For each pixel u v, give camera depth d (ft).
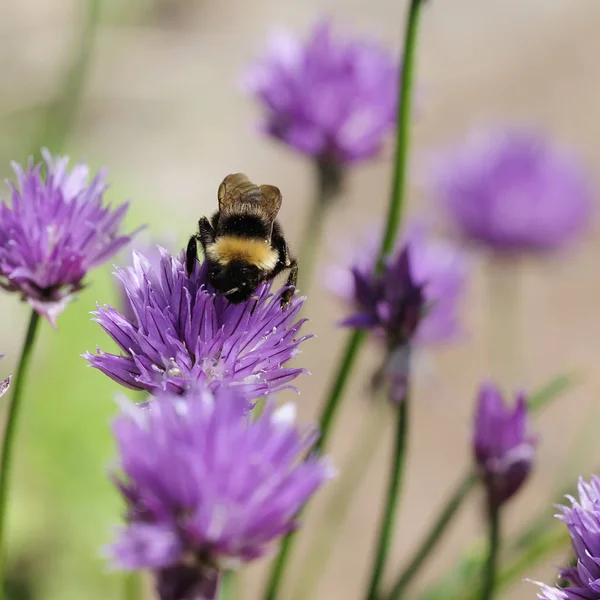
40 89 1.92
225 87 2.47
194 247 1.11
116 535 1.02
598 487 1.07
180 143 2.30
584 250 1.91
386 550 1.19
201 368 1.09
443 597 1.25
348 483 1.43
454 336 1.33
